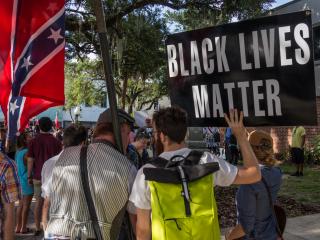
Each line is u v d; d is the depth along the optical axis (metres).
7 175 2.91
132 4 10.48
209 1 10.91
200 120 3.85
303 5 17.61
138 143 5.04
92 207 2.69
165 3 10.84
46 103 3.57
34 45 3.43
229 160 16.56
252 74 3.60
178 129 2.57
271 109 3.53
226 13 10.84
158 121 2.61
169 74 4.01
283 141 17.84
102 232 2.69
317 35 17.03
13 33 3.46
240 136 2.67
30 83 3.39
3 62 3.48
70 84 32.31
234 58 3.66
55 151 6.95
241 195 3.18
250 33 3.59
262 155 3.25
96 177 2.71
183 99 3.94
